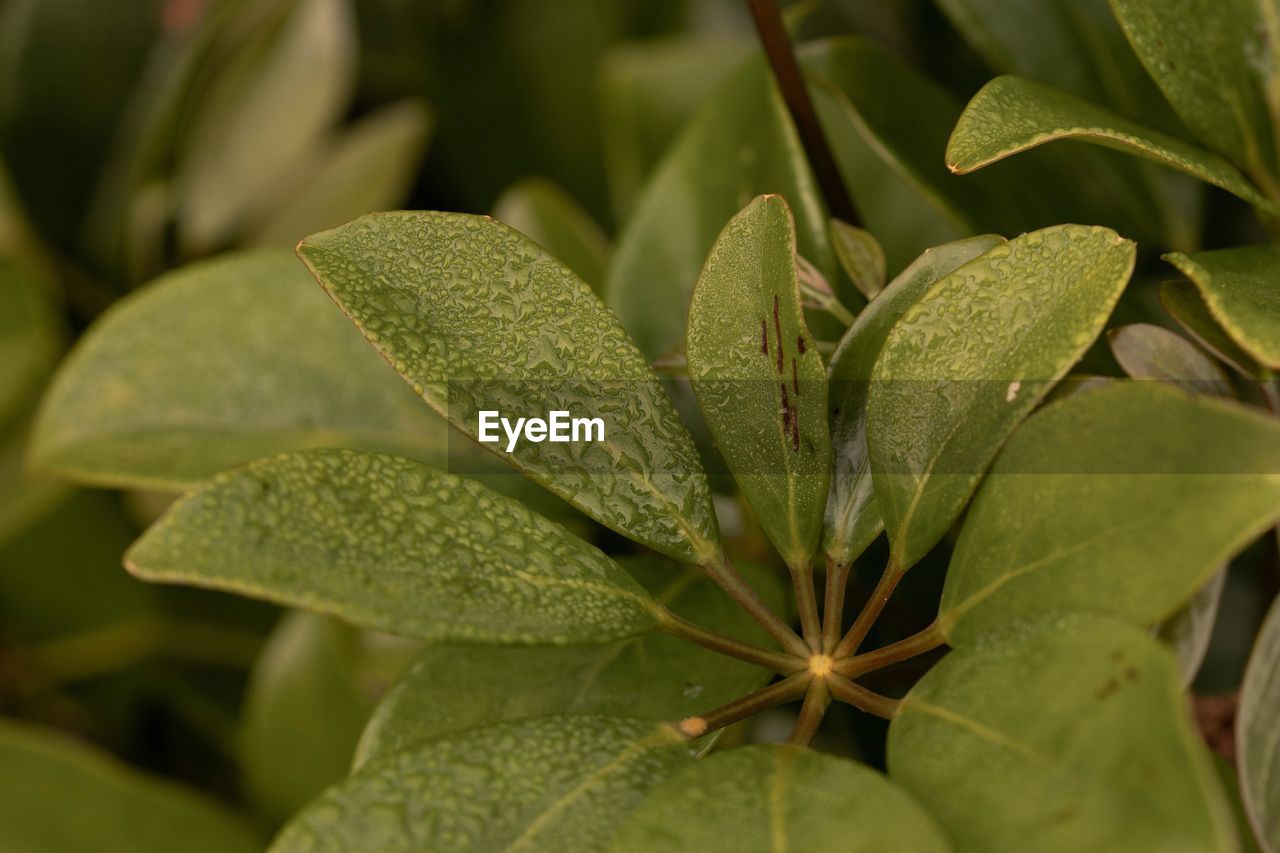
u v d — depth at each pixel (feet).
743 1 3.89
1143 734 2.39
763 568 2.85
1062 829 2.39
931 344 2.58
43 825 3.38
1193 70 2.79
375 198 3.89
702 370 2.64
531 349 2.63
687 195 3.05
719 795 2.47
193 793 3.43
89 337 3.04
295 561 2.50
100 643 3.79
